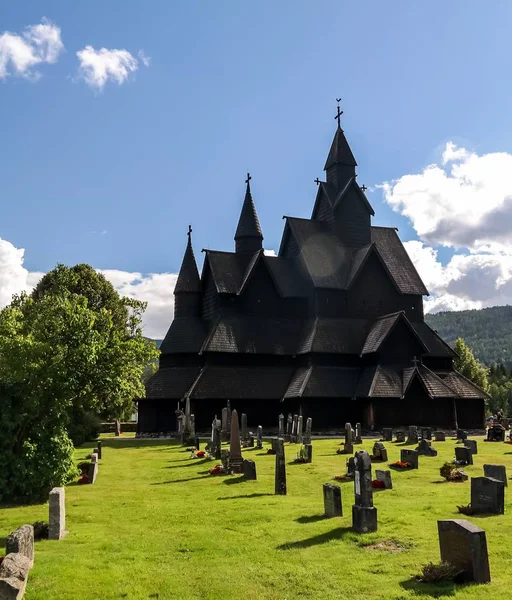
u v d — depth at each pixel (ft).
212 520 57.31
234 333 193.67
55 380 72.95
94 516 60.29
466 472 88.84
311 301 205.26
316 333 193.36
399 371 184.96
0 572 36.78
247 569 42.24
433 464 96.68
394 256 225.35
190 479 86.33
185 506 64.69
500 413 198.49
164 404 185.78
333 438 163.73
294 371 194.49
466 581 38.14
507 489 71.10
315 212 232.94
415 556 43.60
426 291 217.15
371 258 211.41
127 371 82.84
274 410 186.19
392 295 212.84
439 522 40.60
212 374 184.85
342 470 90.94
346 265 213.05
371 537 48.65
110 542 49.62
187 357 195.62
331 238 220.02
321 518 56.54
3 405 70.08
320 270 207.62
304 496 70.18
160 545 48.67
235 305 200.75
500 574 39.19
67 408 77.36
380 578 39.50
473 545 38.06
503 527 50.42
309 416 179.32
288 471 90.74
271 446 128.47
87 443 160.15
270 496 70.28
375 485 73.72
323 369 187.42
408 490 71.67
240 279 206.08
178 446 143.54
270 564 43.16
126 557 45.34
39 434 71.20
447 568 38.47
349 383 186.19
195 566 43.16
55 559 44.39
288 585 38.96
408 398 180.14
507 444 132.57
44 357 73.97
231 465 90.89
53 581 39.75
